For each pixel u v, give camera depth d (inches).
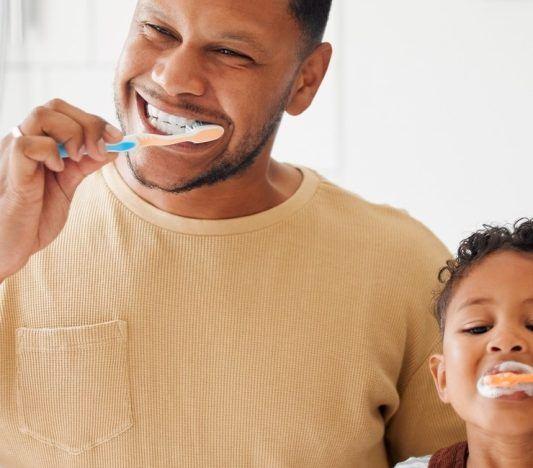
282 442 41.6
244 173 40.1
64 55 102.0
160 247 40.9
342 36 106.0
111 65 102.7
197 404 40.8
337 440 42.4
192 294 40.9
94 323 40.5
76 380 40.3
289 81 39.7
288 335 41.5
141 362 40.4
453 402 39.1
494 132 106.3
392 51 105.7
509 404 36.5
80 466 40.9
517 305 38.7
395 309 43.7
